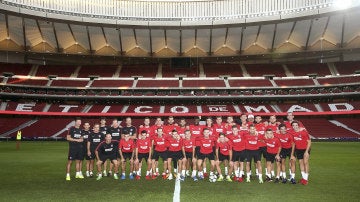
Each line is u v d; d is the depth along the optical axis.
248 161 11.55
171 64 56.78
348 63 53.00
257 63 57.94
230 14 46.31
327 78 50.12
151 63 58.69
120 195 9.15
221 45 52.03
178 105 50.78
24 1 42.31
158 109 49.09
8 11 40.72
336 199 8.67
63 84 50.59
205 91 51.34
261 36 49.66
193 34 49.97
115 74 54.94
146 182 11.33
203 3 46.72
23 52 50.56
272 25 47.19
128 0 46.50
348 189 10.05
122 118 47.34
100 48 51.66
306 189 10.05
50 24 46.44
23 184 10.93
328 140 39.72
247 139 11.59
